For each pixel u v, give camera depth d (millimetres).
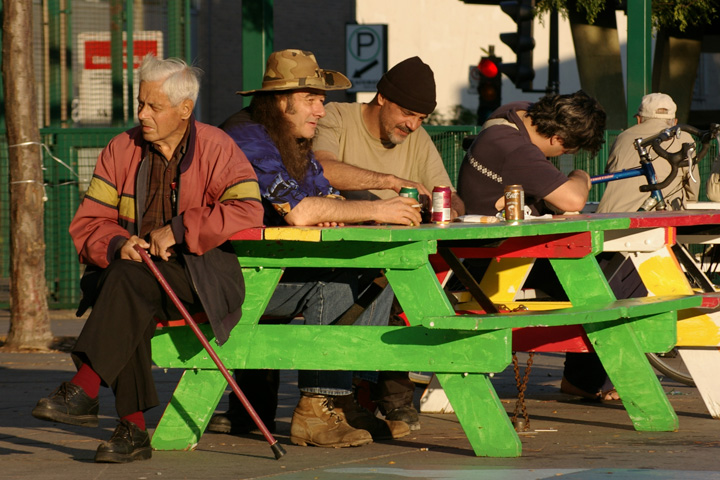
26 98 26125
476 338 12547
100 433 14812
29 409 17141
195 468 12094
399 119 15703
